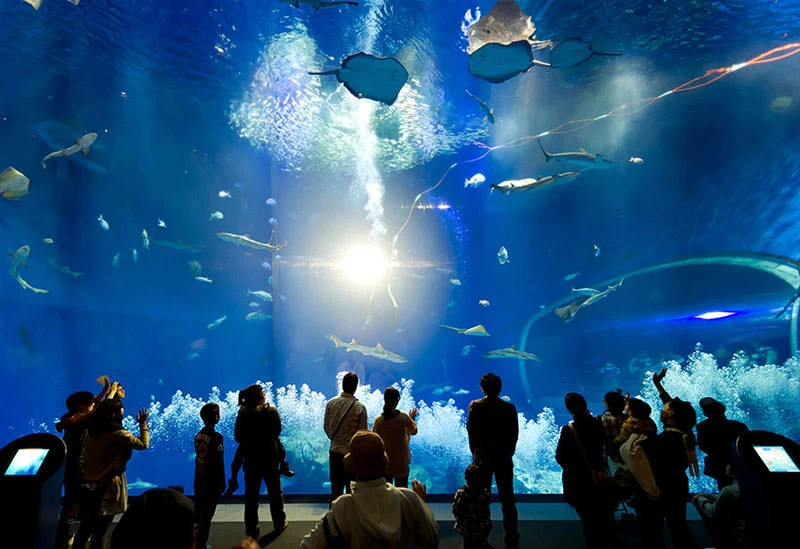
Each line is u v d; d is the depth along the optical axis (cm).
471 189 2119
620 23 931
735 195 1895
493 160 1908
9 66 1216
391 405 455
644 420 373
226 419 1318
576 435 376
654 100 1380
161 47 1091
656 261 2186
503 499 415
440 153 1705
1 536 290
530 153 1844
